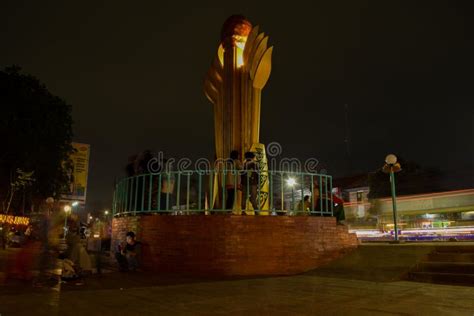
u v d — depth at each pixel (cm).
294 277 968
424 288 786
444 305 618
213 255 1024
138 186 1195
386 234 2539
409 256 994
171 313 573
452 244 1027
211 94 1459
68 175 3172
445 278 860
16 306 623
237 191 1131
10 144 2366
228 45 1371
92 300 673
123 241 1200
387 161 1451
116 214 1320
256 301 661
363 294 723
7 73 2483
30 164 2502
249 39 1304
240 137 1302
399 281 890
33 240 1012
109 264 1234
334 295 714
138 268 1086
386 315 554
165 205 1150
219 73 1426
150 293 742
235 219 1045
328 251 1108
